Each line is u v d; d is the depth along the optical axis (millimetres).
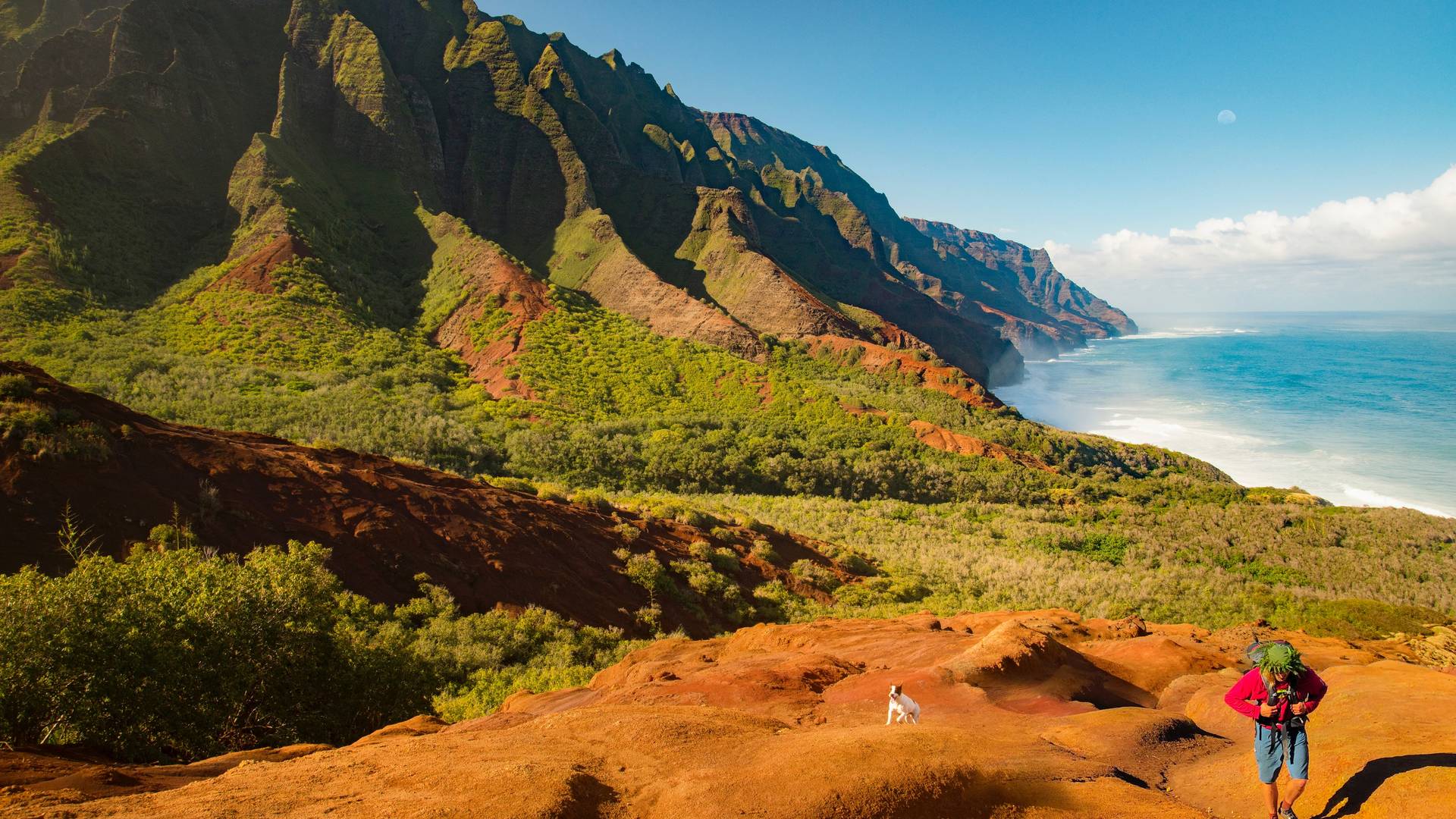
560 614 30406
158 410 60094
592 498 43625
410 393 79125
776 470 71250
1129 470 84500
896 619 20250
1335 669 8398
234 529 27359
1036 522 60875
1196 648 14148
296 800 5598
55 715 10859
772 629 19047
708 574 37500
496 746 7184
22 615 10859
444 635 25797
